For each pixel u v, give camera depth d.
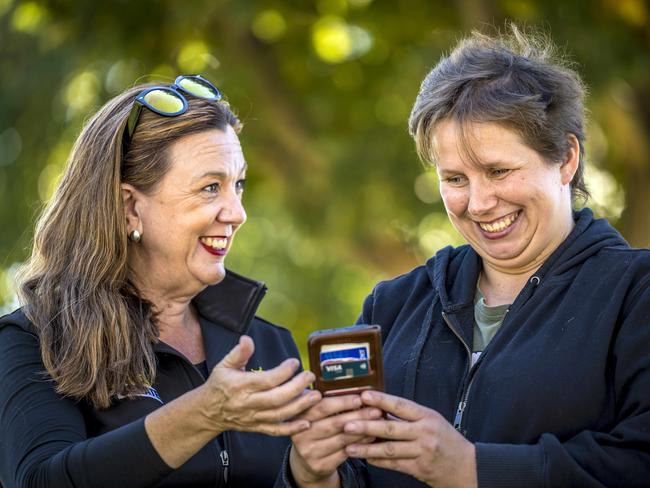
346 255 10.88
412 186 10.13
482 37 3.40
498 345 3.12
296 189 10.49
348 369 2.86
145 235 3.42
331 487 3.06
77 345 3.24
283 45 10.12
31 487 2.96
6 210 10.39
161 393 3.35
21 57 9.96
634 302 2.97
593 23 8.25
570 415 2.95
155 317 3.45
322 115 10.28
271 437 3.49
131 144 3.40
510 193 3.05
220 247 3.47
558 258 3.16
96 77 9.84
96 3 9.40
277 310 13.57
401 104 10.18
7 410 3.16
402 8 9.52
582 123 3.17
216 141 3.41
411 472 2.85
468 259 3.37
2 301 9.52
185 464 3.25
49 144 10.24
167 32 9.51
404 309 3.46
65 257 3.43
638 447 2.85
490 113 3.00
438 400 3.19
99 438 2.95
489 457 2.84
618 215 8.91
